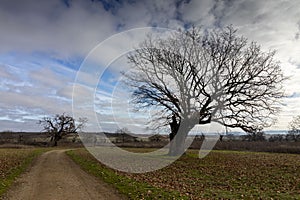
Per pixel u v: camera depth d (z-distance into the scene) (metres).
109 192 9.94
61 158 26.06
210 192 10.64
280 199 9.65
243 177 14.46
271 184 12.66
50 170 16.64
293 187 12.01
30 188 10.72
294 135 36.31
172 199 8.84
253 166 18.64
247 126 23.77
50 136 61.53
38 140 61.72
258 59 25.17
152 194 9.44
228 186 12.10
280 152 31.06
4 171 15.52
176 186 11.66
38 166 19.00
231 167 18.17
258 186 12.16
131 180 12.34
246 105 23.77
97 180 12.62
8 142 57.62
